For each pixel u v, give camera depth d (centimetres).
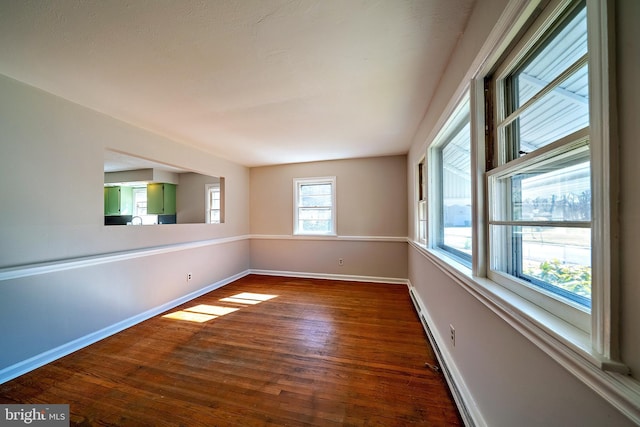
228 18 126
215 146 358
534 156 86
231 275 442
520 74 105
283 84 192
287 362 194
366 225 440
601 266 54
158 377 176
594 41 55
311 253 467
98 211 237
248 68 171
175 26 131
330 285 414
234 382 170
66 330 209
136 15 123
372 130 297
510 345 94
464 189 178
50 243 202
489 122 122
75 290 216
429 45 150
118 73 175
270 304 326
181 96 209
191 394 159
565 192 78
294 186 475
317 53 156
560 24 80
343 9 121
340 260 453
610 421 52
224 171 430
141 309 277
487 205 122
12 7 116
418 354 204
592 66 56
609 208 52
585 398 59
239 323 268
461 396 138
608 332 52
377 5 119
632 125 48
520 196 105
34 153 193
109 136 247
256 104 225
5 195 178
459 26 134
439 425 134
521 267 104
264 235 491
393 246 429
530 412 81
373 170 437
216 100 216
